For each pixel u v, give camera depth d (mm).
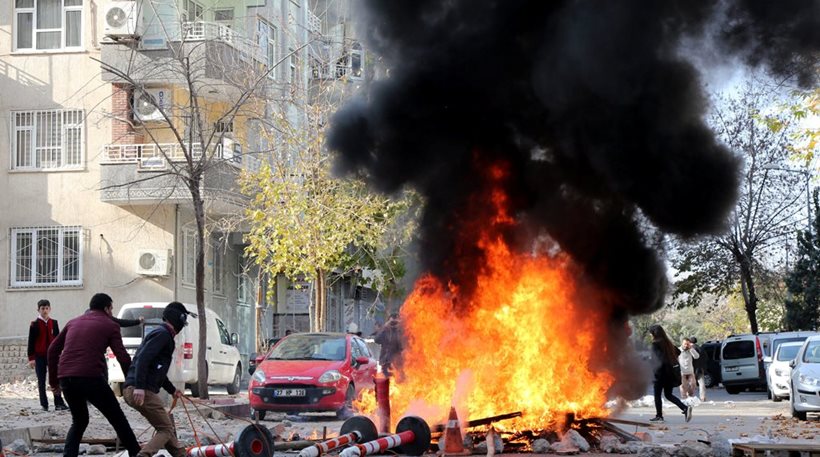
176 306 11891
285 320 41469
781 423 20438
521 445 13727
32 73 33375
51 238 33250
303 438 15328
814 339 22422
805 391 21000
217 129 26734
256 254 32062
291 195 29859
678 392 34500
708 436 14289
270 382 20297
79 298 33031
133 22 31750
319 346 21750
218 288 36188
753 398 33625
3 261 33281
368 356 22766
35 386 29094
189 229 33906
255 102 29703
